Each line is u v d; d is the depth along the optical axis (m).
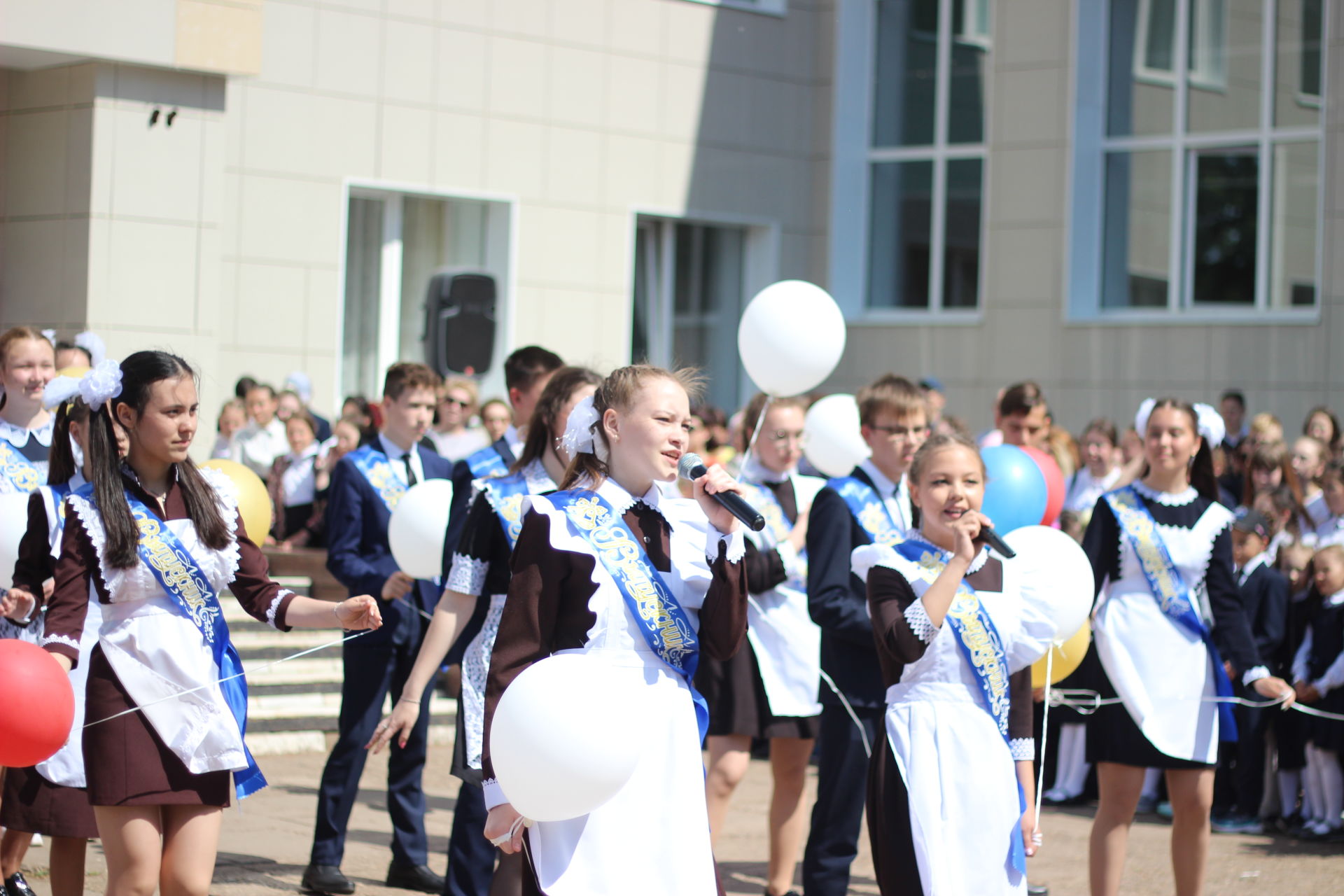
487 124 14.95
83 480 4.14
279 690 9.34
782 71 16.80
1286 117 14.99
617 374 3.61
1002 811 4.17
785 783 5.91
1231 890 6.28
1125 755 5.29
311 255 13.97
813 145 17.05
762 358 5.86
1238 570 7.61
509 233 15.12
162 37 11.58
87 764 3.89
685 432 3.56
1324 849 7.14
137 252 11.72
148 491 4.04
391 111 14.39
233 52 11.89
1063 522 8.38
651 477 3.53
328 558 6.18
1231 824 7.63
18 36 11.05
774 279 16.83
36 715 3.64
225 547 4.05
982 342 16.14
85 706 3.92
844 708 5.29
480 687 4.87
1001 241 16.03
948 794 4.16
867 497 5.34
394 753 6.08
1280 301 15.01
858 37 16.92
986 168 16.27
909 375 16.52
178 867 3.92
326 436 11.82
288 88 13.84
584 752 3.09
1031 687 4.46
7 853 5.18
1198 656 5.38
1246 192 15.23
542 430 4.89
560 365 5.70
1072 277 15.71
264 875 6.16
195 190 11.96
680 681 3.50
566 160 15.44
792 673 5.84
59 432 4.16
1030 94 15.87
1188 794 5.35
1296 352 14.44
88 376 3.91
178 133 11.87
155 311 11.80
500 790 3.36
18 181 12.01
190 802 3.91
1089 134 15.73
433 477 6.39
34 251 11.88
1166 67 15.56
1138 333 15.30
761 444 6.35
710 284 16.83
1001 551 4.16
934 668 4.27
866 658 5.29
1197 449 5.62
